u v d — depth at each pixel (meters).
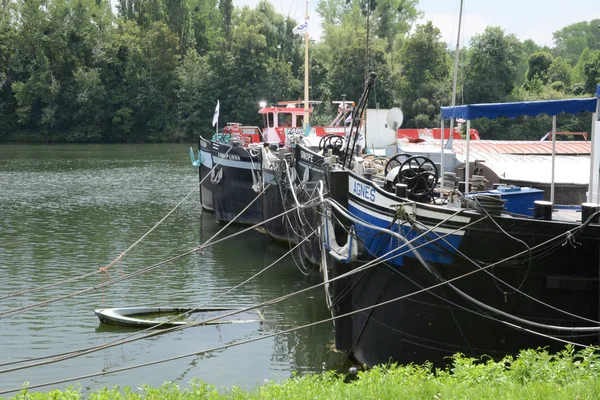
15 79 103.12
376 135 31.30
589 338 12.70
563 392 8.54
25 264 24.28
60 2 102.94
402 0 105.69
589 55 105.88
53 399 9.87
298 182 25.59
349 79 84.31
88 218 34.00
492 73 77.62
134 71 103.25
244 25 98.88
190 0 120.38
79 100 99.19
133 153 79.50
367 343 15.02
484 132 67.06
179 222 33.28
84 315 18.70
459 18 16.80
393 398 8.96
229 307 19.45
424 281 13.51
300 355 16.06
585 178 19.17
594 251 12.45
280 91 97.94
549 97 78.38
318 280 22.53
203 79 101.00
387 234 14.05
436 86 82.56
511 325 12.62
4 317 18.42
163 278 22.66
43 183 48.19
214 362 15.57
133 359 15.75
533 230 12.54
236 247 27.55
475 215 12.77
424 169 15.35
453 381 9.80
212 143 34.16
